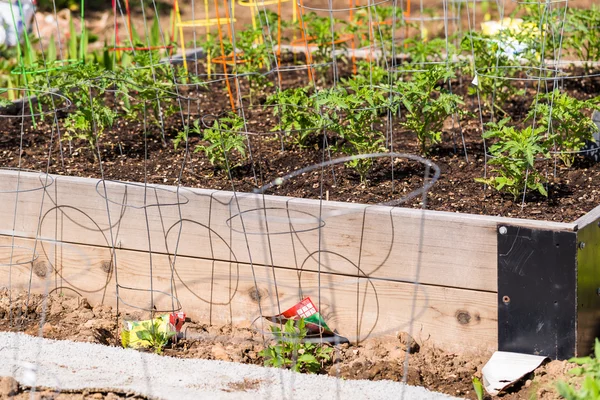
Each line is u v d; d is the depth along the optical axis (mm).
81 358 3383
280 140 4617
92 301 4059
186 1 10352
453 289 3420
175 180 4098
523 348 3348
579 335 3271
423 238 3404
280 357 3361
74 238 3994
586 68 5406
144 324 3645
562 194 3750
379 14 6109
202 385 3197
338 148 4039
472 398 3168
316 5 10172
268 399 3105
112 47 6004
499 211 3541
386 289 3531
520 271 3275
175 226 3781
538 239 3215
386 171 4133
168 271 3867
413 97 4152
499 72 4777
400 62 6117
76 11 9727
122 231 3885
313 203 3547
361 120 4031
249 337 3682
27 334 3648
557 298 3240
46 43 8359
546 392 3090
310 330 3633
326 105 4699
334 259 3574
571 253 3172
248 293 3758
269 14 6141
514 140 3652
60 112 5273
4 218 4094
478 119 4914
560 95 4254
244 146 4195
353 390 3176
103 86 4559
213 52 5895
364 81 4758
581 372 2945
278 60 6102
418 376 3322
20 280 4148
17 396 3111
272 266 3678
